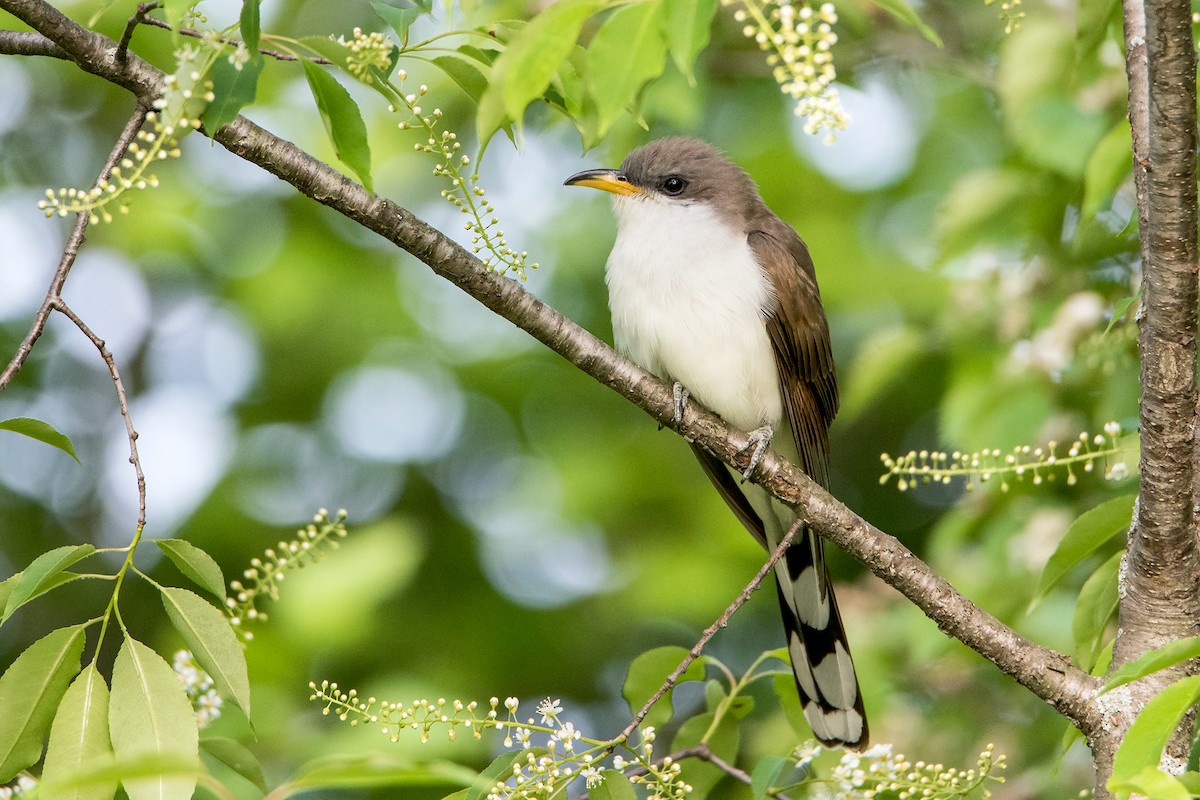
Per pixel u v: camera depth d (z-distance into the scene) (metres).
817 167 14.28
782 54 5.07
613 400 14.56
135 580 13.64
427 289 14.71
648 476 14.20
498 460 14.59
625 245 10.28
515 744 7.09
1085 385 10.08
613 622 13.64
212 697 6.62
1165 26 5.76
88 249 15.20
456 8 6.97
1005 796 9.83
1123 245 10.40
